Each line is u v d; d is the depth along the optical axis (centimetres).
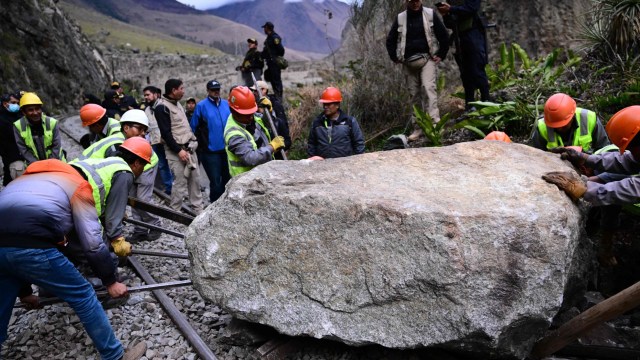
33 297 344
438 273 263
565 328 285
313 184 317
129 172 339
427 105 617
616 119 306
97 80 1956
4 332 292
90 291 297
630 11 582
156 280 446
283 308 304
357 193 297
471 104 600
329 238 292
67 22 1986
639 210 372
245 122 422
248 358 325
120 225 343
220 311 389
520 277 257
